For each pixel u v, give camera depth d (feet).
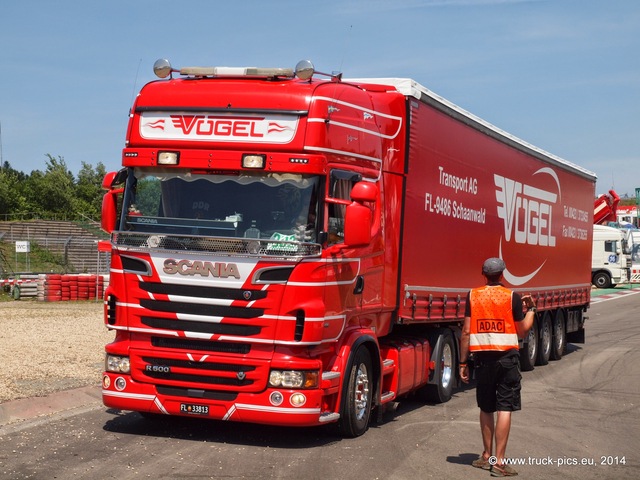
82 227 187.62
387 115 33.83
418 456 28.17
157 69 30.63
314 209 28.12
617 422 36.50
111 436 29.48
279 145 28.32
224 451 27.66
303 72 29.17
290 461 26.53
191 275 27.96
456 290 41.83
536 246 56.39
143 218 29.04
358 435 31.17
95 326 64.69
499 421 25.77
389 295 34.04
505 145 49.65
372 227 32.12
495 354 25.75
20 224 179.22
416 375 37.47
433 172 38.32
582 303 69.46
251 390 27.73
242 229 28.04
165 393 28.50
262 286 27.55
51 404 34.45
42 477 23.41
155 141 29.43
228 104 28.99
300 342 27.48
